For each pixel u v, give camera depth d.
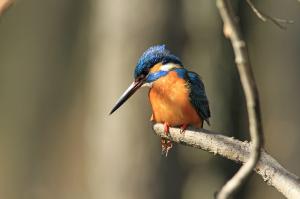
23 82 19.84
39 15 19.61
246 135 13.84
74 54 19.00
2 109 19.92
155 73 8.72
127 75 13.55
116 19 13.55
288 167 21.69
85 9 17.97
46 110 19.66
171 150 13.27
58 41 19.38
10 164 19.86
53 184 19.42
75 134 19.16
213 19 13.21
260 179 18.19
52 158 19.52
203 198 13.26
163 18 13.13
